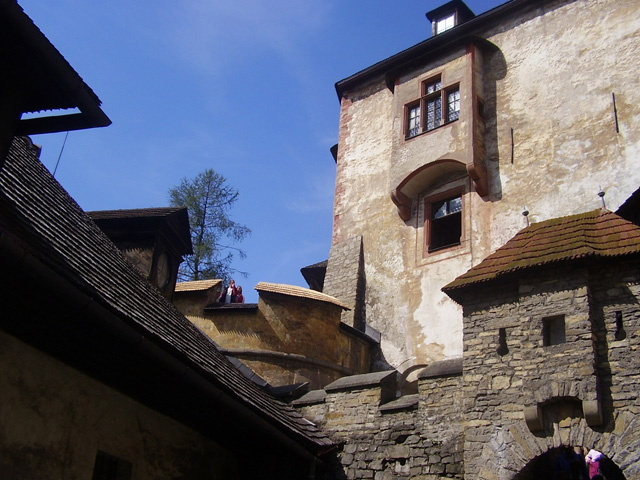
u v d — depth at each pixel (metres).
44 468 7.73
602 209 10.76
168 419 9.81
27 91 8.43
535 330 9.88
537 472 9.70
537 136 17.86
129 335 8.09
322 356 16.58
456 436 10.52
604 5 18.22
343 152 22.69
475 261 17.53
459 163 18.25
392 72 20.97
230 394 9.62
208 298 17.03
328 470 11.69
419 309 18.17
